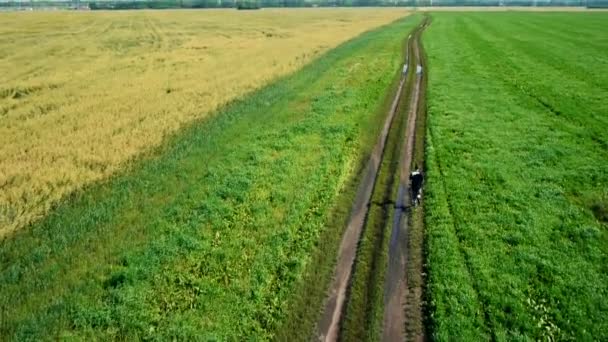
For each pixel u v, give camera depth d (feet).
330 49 174.81
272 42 209.36
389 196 59.41
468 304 40.19
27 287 43.27
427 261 46.47
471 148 72.02
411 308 41.01
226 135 81.00
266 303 41.73
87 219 54.54
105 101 104.58
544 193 57.41
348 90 108.17
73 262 47.01
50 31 279.69
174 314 40.14
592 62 131.54
